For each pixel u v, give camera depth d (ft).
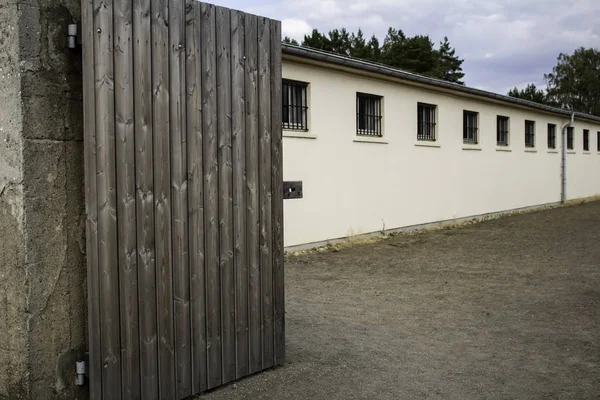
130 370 10.77
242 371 13.03
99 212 10.31
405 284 25.61
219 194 12.41
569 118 78.48
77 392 10.49
